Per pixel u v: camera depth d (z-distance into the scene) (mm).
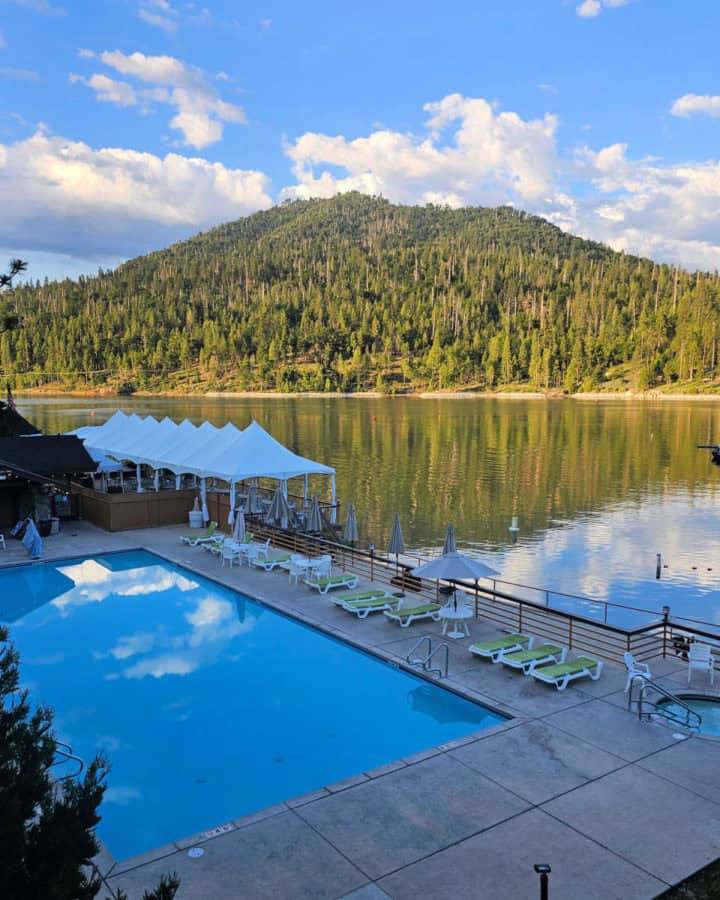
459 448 81188
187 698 13344
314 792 9242
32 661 15305
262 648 15922
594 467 66438
